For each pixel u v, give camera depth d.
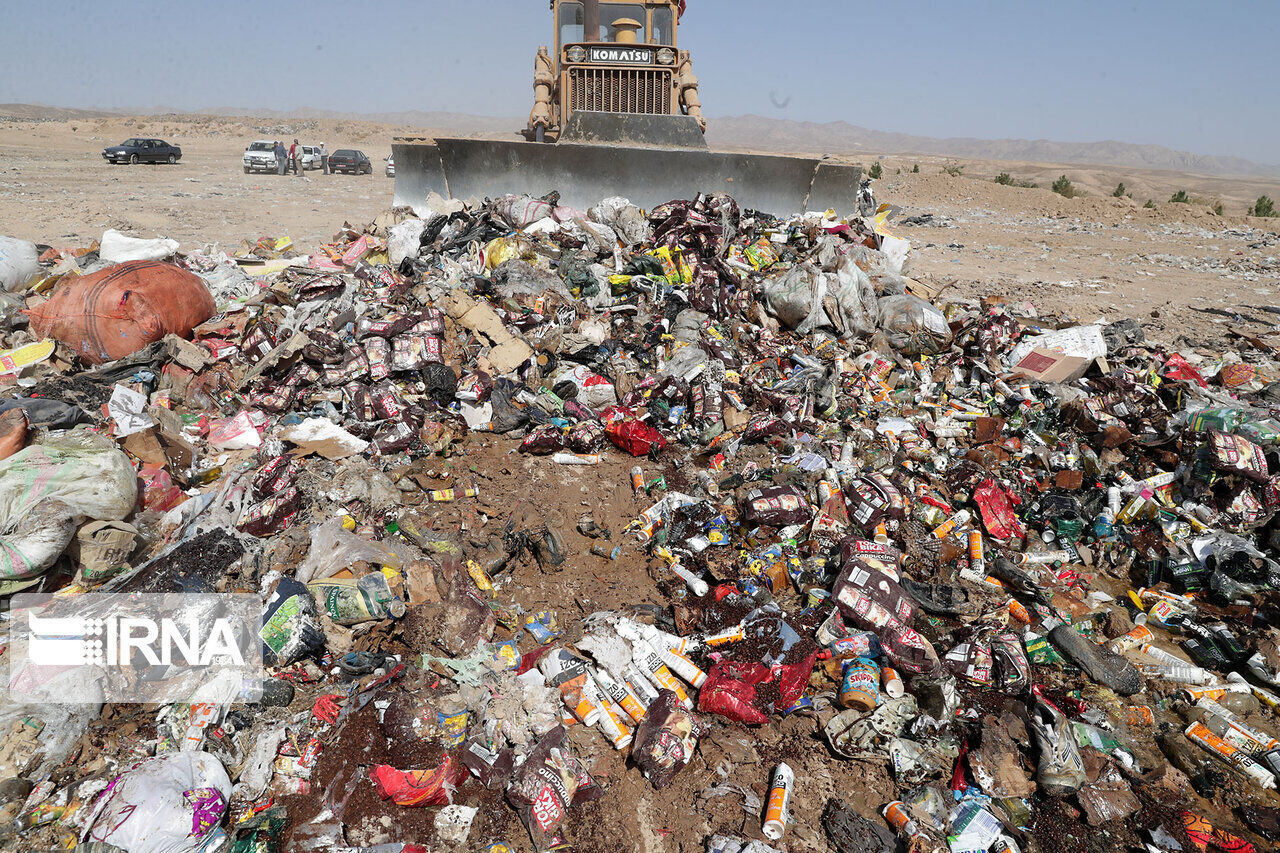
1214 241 17.47
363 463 5.28
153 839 2.88
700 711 3.88
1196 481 5.65
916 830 3.26
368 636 3.99
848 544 4.71
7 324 6.10
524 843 3.21
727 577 4.71
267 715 3.59
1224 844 3.26
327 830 3.13
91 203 15.78
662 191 10.22
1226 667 4.40
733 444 6.08
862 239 9.38
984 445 6.29
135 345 5.94
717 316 7.88
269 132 53.34
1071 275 13.49
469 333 6.92
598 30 11.16
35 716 3.31
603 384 6.66
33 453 4.16
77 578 4.01
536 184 10.16
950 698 3.89
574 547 5.04
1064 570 5.21
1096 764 3.62
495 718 3.59
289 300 6.96
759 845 3.18
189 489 5.09
